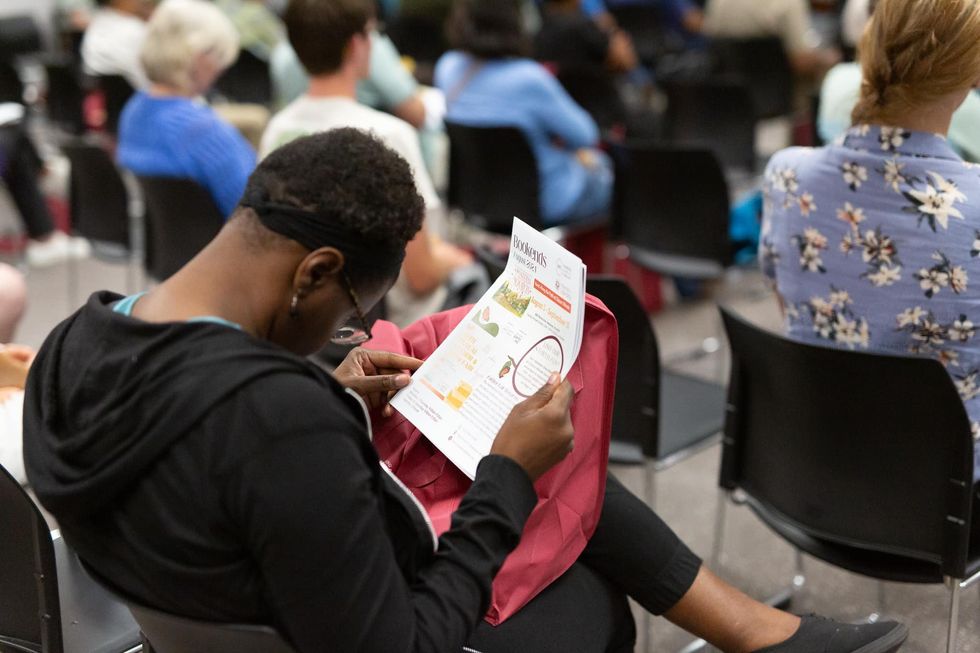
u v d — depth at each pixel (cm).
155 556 101
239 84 550
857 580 237
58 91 529
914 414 155
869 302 166
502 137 346
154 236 323
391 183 107
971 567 166
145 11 538
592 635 144
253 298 106
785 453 176
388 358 140
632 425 213
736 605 160
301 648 101
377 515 102
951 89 153
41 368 113
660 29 672
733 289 425
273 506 96
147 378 99
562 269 126
